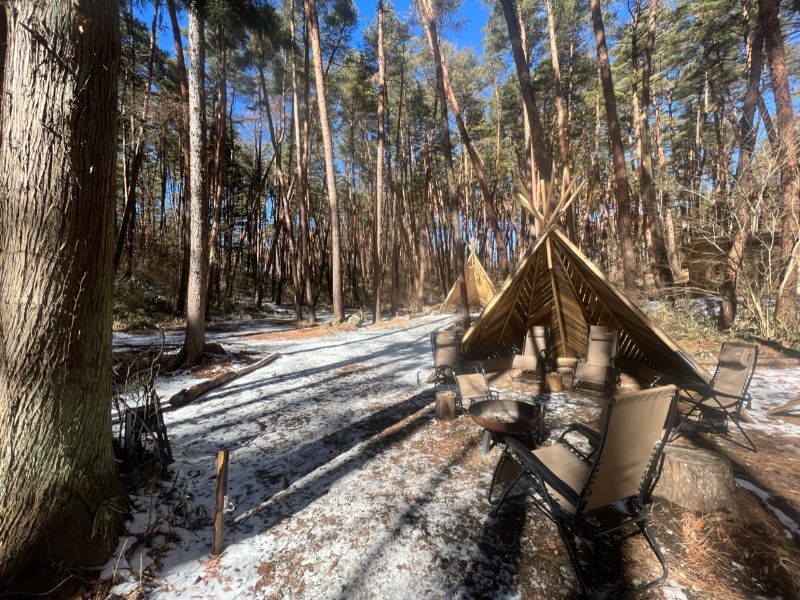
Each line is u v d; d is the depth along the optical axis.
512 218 27.83
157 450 3.04
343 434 3.94
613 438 1.83
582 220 19.77
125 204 15.86
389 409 4.73
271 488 2.87
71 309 1.99
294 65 15.26
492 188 26.86
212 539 2.27
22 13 1.84
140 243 20.62
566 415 4.36
